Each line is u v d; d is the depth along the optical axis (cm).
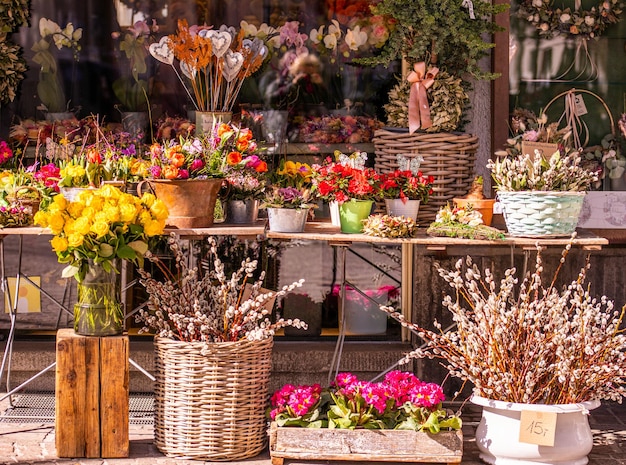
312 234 422
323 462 404
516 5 509
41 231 417
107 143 471
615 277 496
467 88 485
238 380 400
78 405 399
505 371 397
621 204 512
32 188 443
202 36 469
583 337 397
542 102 516
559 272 491
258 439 411
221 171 431
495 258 487
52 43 527
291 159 526
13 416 451
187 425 400
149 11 532
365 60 484
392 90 495
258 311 420
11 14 517
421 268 486
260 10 531
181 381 399
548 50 514
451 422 395
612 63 516
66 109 529
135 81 530
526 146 469
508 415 393
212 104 479
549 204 414
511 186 424
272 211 425
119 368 399
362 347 501
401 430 393
